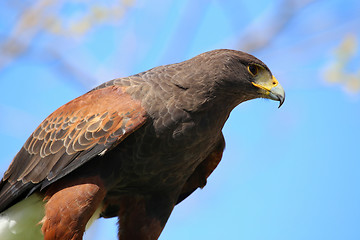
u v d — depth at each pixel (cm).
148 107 1299
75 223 1245
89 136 1280
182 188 1500
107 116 1283
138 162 1316
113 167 1302
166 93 1318
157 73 1353
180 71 1349
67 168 1283
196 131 1327
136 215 1399
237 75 1366
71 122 1313
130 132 1272
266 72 1402
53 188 1293
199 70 1348
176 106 1312
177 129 1312
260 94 1396
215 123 1354
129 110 1285
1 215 1361
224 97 1364
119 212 1406
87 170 1290
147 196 1396
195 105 1321
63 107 1349
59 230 1242
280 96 1390
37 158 1330
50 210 1254
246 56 1388
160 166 1337
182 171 1371
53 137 1321
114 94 1320
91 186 1273
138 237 1402
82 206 1256
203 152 1373
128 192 1377
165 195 1403
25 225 1341
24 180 1333
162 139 1309
